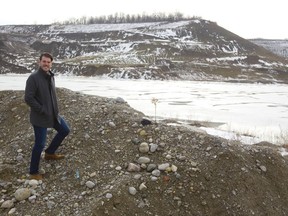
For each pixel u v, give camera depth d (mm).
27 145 4426
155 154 4105
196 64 49625
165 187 3592
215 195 3617
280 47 107188
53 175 3818
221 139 4477
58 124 3895
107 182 3635
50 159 4062
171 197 3504
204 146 4254
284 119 13555
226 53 64188
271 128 11172
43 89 3561
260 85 39594
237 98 21969
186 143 4316
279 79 50406
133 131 4547
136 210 3293
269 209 3725
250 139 7055
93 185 3578
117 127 4672
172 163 3922
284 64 62125
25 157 4184
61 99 5883
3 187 3596
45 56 3523
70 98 5914
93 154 4137
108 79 36438
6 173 3832
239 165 4039
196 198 3549
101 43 67562
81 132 4613
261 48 75938
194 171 3801
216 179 3777
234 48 70562
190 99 19844
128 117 4934
